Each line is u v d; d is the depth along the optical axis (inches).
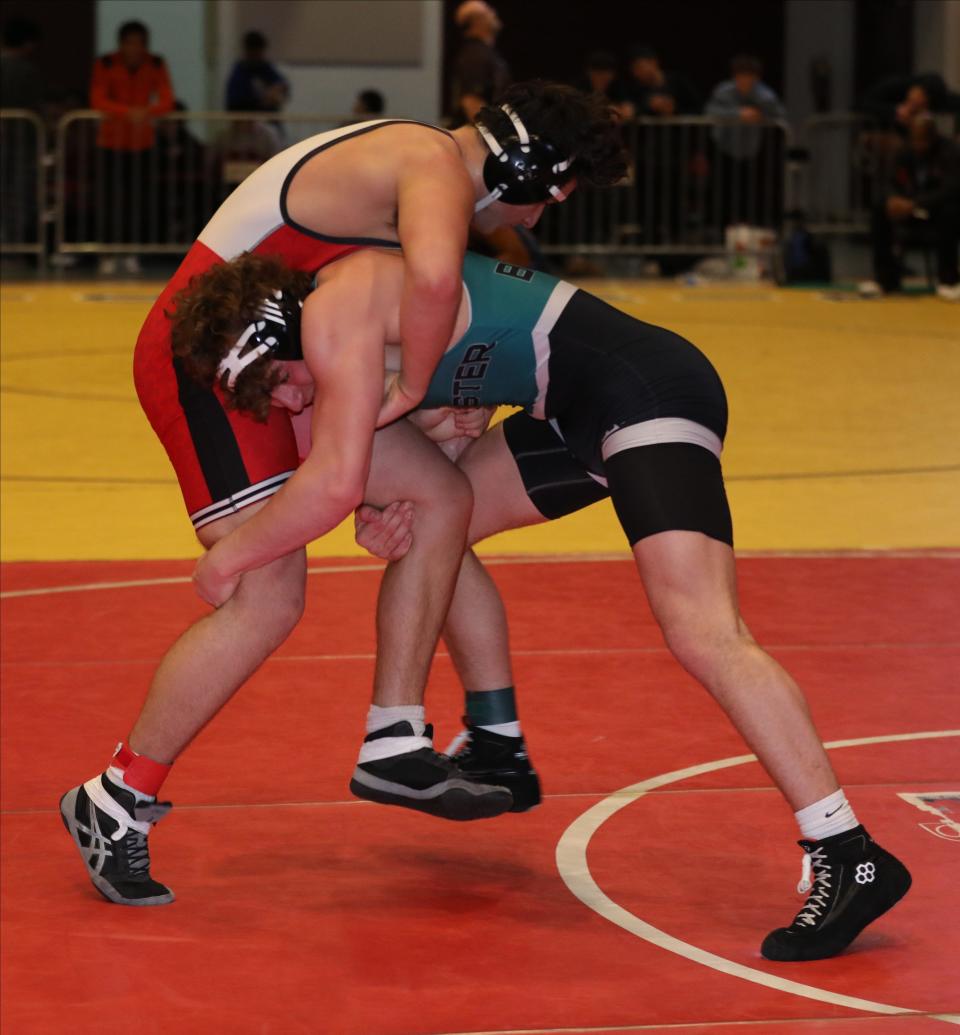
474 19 877.2
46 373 631.8
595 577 359.3
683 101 977.5
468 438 221.5
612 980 178.1
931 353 703.7
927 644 310.3
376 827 223.9
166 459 490.3
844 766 243.8
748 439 524.1
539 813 228.1
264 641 199.2
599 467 202.5
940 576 361.4
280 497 188.5
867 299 884.6
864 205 1001.5
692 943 188.1
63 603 334.6
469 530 219.1
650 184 945.5
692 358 198.5
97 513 421.1
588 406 197.9
